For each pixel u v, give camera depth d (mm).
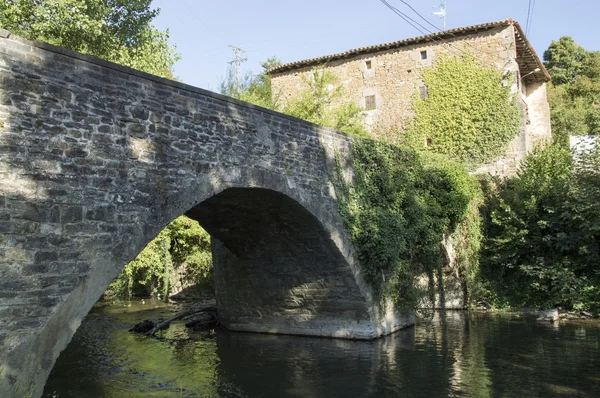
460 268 17406
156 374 10148
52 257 6141
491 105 21641
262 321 15016
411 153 14719
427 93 23172
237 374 10156
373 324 13000
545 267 16984
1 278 5688
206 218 11680
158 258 21781
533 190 18234
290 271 13367
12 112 5957
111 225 6789
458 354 11156
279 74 27062
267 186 9555
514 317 15953
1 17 11906
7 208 5805
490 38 22031
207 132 8422
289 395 8773
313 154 11148
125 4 14969
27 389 5766
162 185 7531
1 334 5641
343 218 11898
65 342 6148
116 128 7031
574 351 11148
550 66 35531
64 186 6348
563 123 29172
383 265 12828
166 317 18047
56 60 6457
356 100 24750
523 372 9602
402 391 8758
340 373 10039
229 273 15477
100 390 8977
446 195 15508
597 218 16250
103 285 6594
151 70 15258
